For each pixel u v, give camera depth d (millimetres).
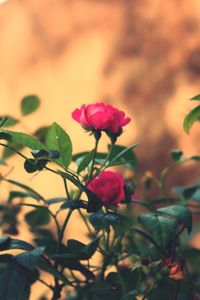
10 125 1431
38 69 2338
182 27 2172
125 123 1167
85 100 2260
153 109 2172
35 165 1139
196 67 2143
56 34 2326
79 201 1165
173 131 2135
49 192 2148
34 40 2354
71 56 2295
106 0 2271
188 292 1301
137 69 2209
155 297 1236
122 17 2246
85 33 2285
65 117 2266
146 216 1172
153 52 2199
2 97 2379
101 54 2260
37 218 1415
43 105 2301
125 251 1242
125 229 1171
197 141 2098
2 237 1155
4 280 1121
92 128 1158
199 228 1680
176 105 2145
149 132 2164
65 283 1204
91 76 2260
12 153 1443
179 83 2154
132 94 2205
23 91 2348
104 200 1161
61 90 2289
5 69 2391
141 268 1194
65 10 2322
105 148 2164
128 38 2232
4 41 2404
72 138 2230
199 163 2074
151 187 2080
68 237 1953
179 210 1188
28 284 1188
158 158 2139
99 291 1224
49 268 1165
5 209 1488
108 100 2234
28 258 1124
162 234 1154
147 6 2221
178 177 2094
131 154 1308
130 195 1197
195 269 1467
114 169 1783
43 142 1437
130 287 1228
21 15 2391
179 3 2178
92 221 1146
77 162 1237
